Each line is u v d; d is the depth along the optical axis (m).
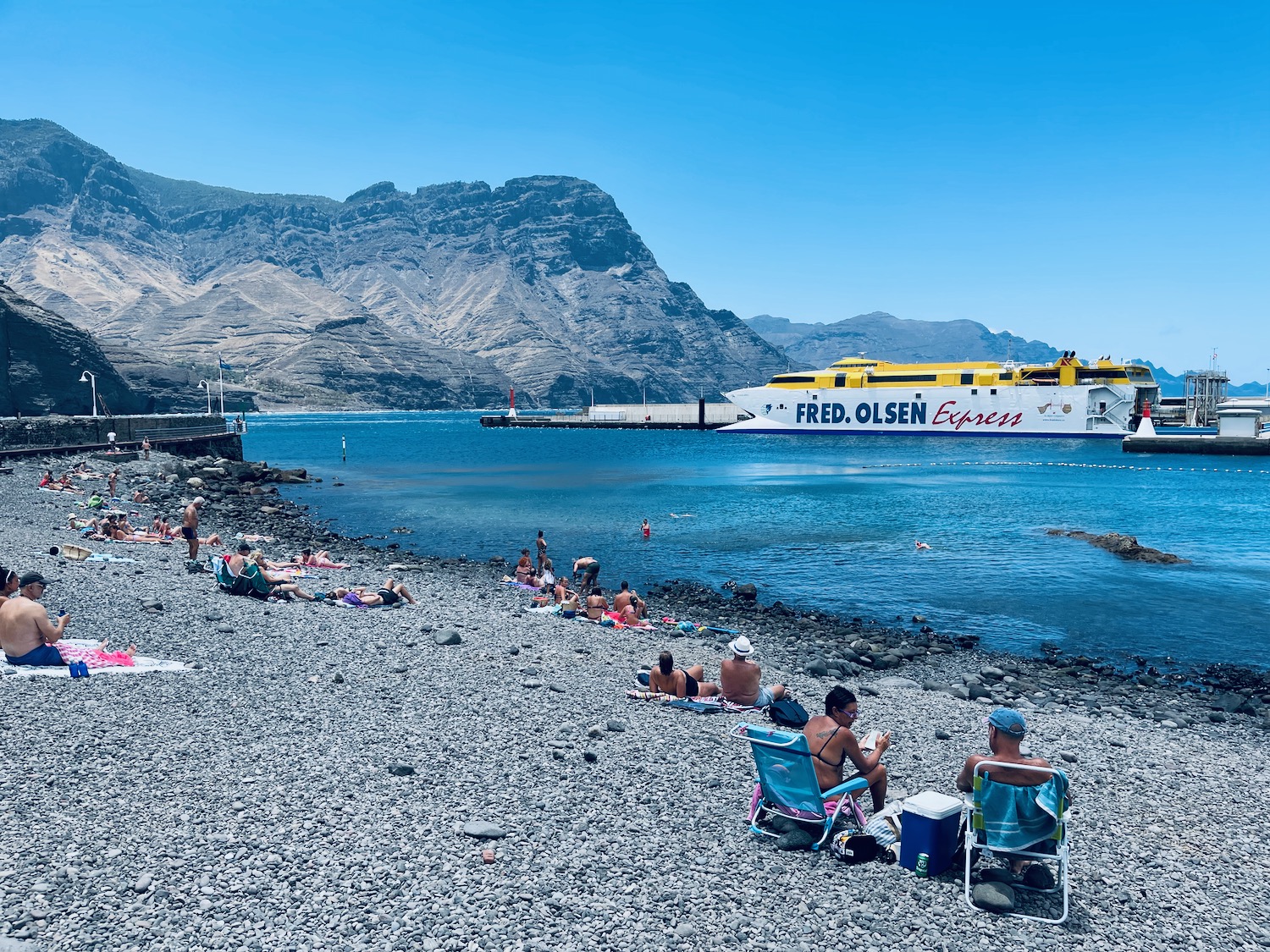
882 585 30.80
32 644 12.64
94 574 20.47
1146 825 9.69
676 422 192.50
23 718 10.46
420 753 10.31
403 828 8.20
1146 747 13.38
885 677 18.59
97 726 10.38
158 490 52.75
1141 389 138.88
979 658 21.34
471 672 14.40
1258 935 7.20
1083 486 69.44
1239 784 11.46
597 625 20.62
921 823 7.77
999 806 7.42
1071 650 22.44
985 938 6.84
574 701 13.02
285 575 23.73
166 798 8.55
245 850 7.52
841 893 7.43
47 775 8.88
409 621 18.55
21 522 31.75
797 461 102.44
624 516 50.78
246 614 17.69
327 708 11.88
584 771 10.05
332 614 18.58
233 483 63.91
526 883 7.29
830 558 36.38
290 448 141.62
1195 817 10.05
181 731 10.50
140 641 14.84
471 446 144.25
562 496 62.69
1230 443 103.62
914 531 44.34
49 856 7.22
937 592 29.61
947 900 7.39
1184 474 81.44
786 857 8.04
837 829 8.38
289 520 47.00
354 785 9.17
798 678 17.34
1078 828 9.46
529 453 123.12
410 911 6.70
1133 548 36.06
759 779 8.59
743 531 44.53
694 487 69.44
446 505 56.75
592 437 173.88
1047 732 13.98
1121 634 24.03
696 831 8.56
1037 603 27.86
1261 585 30.55
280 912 6.60
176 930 6.27
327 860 7.45
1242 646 22.88
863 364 158.00
